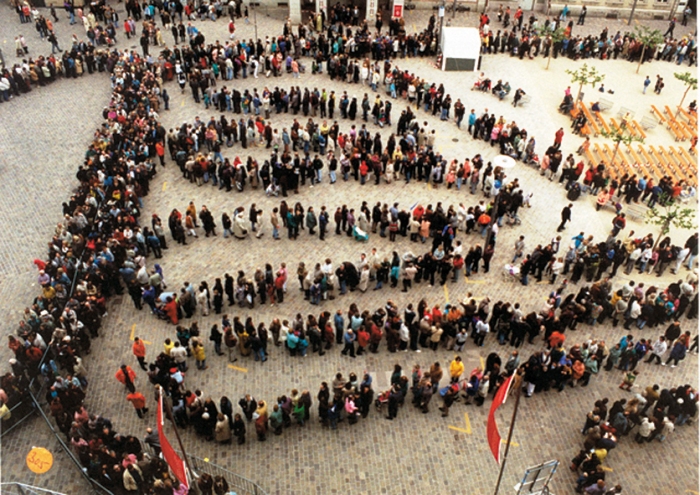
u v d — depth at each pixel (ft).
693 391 64.64
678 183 97.35
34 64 121.39
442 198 96.32
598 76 131.75
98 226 81.87
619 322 77.82
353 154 97.50
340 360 70.85
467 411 66.13
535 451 62.23
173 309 72.59
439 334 70.49
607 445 59.82
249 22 148.15
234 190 96.84
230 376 68.54
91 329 71.31
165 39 140.05
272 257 84.28
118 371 63.62
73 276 76.64
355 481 58.80
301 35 134.72
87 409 64.39
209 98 115.55
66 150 104.68
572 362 68.18
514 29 140.36
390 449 61.87
